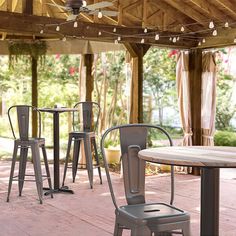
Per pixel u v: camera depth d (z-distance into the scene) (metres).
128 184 2.89
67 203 5.03
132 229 2.54
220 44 6.50
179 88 7.29
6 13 5.24
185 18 6.74
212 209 2.55
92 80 7.88
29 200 5.15
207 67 7.06
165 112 11.05
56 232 3.91
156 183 6.33
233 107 10.83
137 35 6.30
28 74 8.77
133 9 6.52
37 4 6.65
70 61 10.61
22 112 5.00
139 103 6.73
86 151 5.89
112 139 8.59
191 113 7.20
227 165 2.27
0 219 4.32
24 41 7.91
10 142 10.30
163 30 6.54
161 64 10.90
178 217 2.58
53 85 10.56
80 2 4.58
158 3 6.47
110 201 5.14
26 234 3.85
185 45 6.86
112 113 8.97
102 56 9.09
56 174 5.61
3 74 10.36
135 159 2.92
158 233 2.74
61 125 10.09
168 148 2.89
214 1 6.07
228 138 10.08
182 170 7.29
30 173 6.88
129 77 7.02
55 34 5.71
